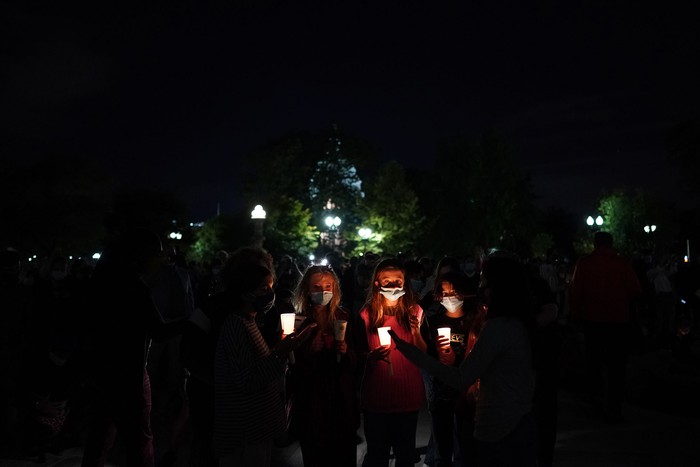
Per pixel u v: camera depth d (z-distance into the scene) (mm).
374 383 5008
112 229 71250
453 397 5633
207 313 4734
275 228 61562
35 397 6730
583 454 6773
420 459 6723
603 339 8266
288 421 5109
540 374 5688
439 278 5695
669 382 10664
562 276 18281
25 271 16219
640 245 74000
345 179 66562
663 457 6652
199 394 4984
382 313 5141
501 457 3826
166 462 6234
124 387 4789
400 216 61312
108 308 4840
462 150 69375
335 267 14852
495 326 3863
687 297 14914
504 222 68562
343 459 4871
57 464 6766
